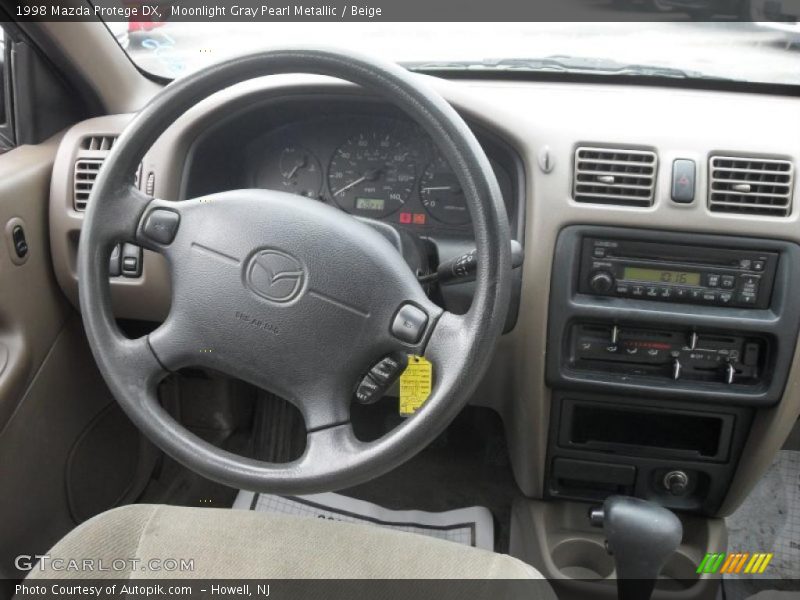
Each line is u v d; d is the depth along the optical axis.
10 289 1.25
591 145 1.20
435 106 0.78
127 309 1.40
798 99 1.33
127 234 0.90
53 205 1.34
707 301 1.21
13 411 1.27
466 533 1.61
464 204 1.37
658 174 1.18
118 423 1.61
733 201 1.18
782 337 1.19
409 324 0.82
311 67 0.82
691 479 1.43
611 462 1.40
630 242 1.21
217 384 1.70
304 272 0.84
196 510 0.96
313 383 0.86
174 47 1.47
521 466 1.46
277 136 1.43
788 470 1.64
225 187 1.48
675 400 1.28
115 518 0.93
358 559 0.90
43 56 1.37
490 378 1.42
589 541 1.46
